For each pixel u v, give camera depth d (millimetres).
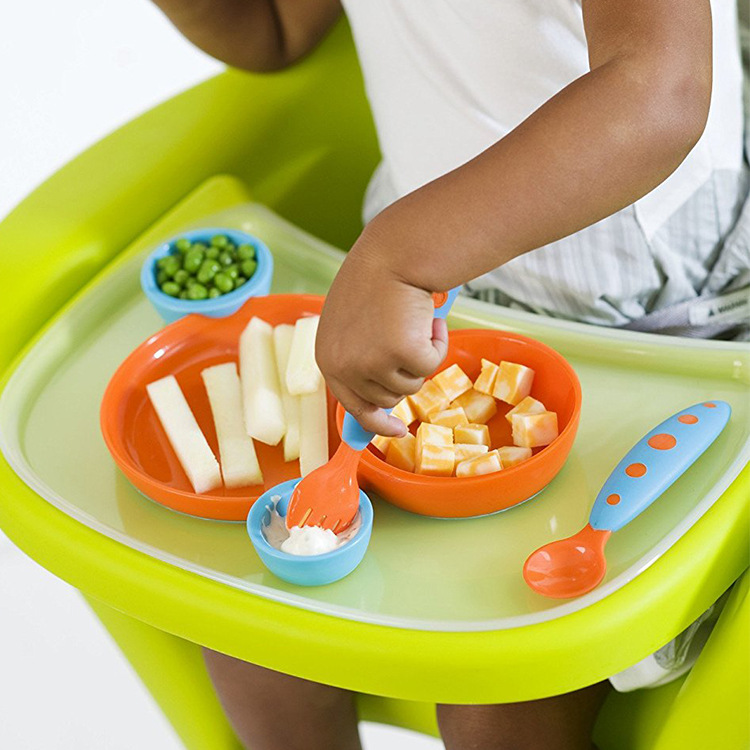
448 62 1243
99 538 1055
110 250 1429
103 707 1793
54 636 1900
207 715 1431
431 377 1134
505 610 945
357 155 1712
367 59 1332
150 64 2291
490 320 1229
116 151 1509
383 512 1052
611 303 1289
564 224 921
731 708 1088
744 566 1027
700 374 1147
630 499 987
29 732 1770
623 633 923
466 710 1254
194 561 1028
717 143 1249
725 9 1234
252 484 1101
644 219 1237
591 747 1369
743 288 1312
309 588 987
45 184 1473
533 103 1212
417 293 909
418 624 934
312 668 955
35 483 1121
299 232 1425
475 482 1000
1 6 2152
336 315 923
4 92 2215
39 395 1258
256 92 1598
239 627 970
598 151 905
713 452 1059
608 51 943
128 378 1212
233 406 1174
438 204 908
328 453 1118
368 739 1773
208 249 1331
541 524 1021
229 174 1566
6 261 1372
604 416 1118
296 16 1553
